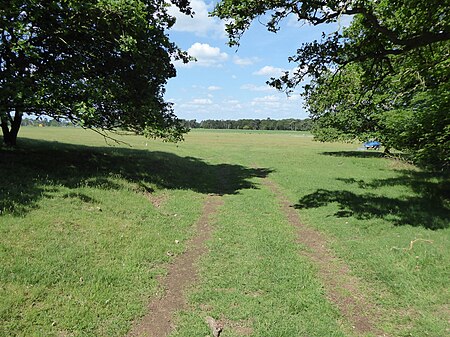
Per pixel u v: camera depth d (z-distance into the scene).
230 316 5.01
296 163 25.67
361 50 10.20
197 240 8.23
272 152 35.81
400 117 13.60
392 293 5.89
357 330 4.88
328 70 10.63
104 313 4.75
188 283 5.98
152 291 5.55
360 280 6.38
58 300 4.79
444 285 6.06
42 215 7.34
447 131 12.02
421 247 7.63
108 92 12.24
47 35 11.81
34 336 4.04
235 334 4.59
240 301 5.41
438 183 15.82
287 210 11.56
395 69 12.05
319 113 30.39
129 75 14.52
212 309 5.20
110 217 8.43
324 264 7.10
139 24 11.83
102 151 19.55
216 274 6.34
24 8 10.41
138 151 23.45
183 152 29.92
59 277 5.32
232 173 20.06
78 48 12.91
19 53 11.13
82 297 4.96
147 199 11.05
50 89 10.57
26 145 16.91
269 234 8.74
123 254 6.63
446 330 4.84
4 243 5.85
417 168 22.20
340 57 10.16
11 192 8.13
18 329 4.12
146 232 8.05
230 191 14.63
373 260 7.08
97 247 6.63
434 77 11.66
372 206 11.38
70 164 13.02
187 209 10.84
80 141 29.30
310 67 10.19
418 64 11.60
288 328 4.74
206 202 12.27
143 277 5.89
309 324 4.88
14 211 7.14
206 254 7.30
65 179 10.64
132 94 14.27
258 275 6.32
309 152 35.94
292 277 6.29
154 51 14.26
